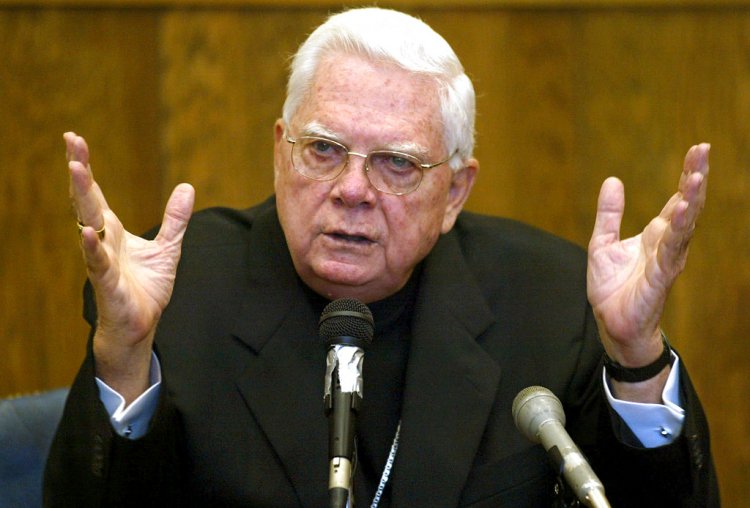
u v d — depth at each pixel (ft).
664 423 23.84
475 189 48.88
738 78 49.34
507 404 27.89
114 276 22.21
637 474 24.31
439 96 26.86
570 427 28.86
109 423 22.75
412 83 26.45
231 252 29.73
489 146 48.85
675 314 49.70
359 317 20.84
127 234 23.84
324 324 20.90
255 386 26.73
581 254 32.40
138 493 23.63
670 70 49.21
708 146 22.50
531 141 49.06
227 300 28.27
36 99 45.27
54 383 45.98
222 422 26.43
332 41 26.73
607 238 24.35
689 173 22.95
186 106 46.80
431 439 26.63
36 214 45.52
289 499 25.71
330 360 20.59
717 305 49.75
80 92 45.68
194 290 28.43
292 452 25.94
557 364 28.63
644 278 23.02
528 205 49.19
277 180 27.94
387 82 26.25
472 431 26.84
